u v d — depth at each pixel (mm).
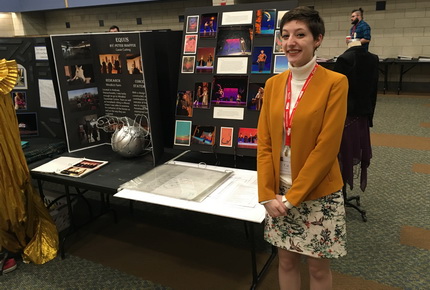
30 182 2211
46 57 2414
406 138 4520
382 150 4141
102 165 2199
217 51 2068
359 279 2018
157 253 2381
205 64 2105
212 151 2121
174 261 2285
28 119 2633
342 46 7367
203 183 1866
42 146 2471
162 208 3029
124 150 2230
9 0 9375
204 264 2242
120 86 2350
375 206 2848
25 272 2205
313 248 1382
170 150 2477
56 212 2611
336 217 1345
